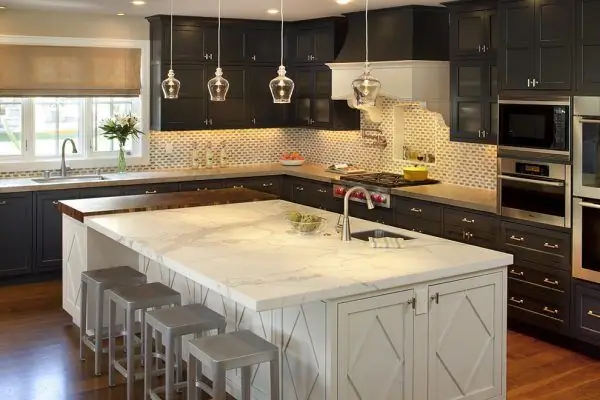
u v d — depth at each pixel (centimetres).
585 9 519
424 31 703
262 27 859
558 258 553
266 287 356
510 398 468
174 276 538
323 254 426
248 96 862
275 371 375
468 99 659
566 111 534
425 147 770
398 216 704
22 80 768
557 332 560
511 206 585
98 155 830
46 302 664
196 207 588
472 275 413
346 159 877
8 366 512
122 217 543
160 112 819
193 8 740
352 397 375
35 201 723
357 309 371
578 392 478
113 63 816
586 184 525
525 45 565
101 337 501
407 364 393
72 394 469
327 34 818
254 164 918
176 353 476
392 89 721
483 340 424
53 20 779
